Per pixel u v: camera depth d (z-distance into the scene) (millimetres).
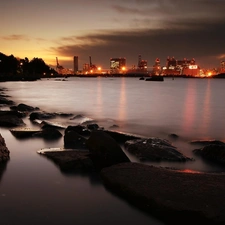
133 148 10367
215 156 9688
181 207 5477
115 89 71625
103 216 5516
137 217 5520
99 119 20812
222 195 5875
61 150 9898
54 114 19812
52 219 5352
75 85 94688
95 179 7387
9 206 5836
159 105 32656
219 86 99812
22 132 12711
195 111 26891
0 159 8750
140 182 6645
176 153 9898
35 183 7070
